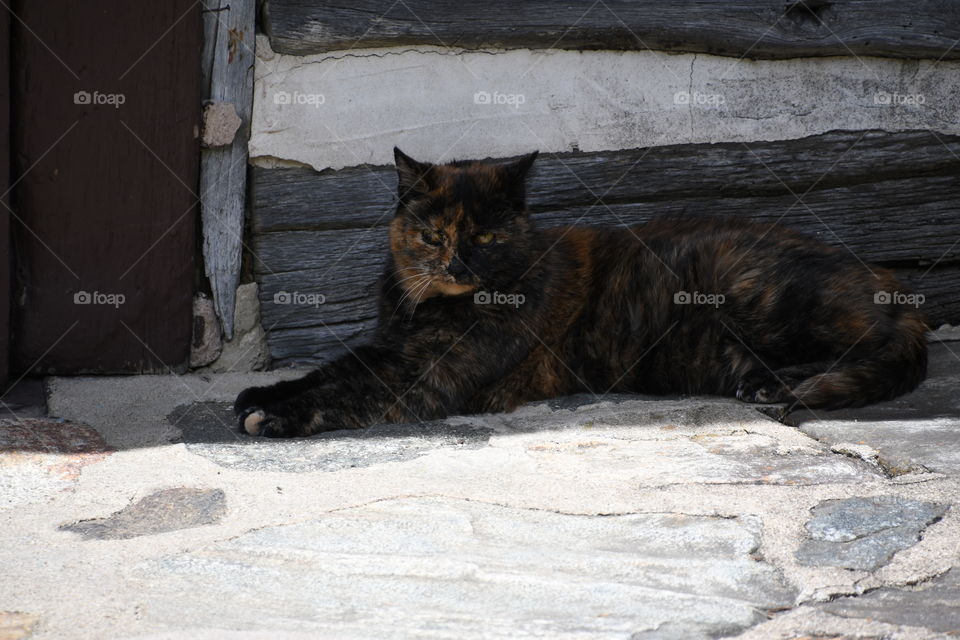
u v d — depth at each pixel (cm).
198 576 370
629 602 347
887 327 632
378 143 711
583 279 661
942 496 441
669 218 715
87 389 657
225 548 396
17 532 416
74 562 382
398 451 533
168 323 700
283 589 359
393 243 642
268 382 692
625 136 736
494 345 624
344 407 589
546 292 642
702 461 505
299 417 574
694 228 675
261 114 691
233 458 518
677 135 741
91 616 338
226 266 707
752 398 616
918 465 491
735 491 457
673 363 655
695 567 375
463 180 624
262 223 710
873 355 626
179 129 671
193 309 707
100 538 409
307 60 689
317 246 722
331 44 685
